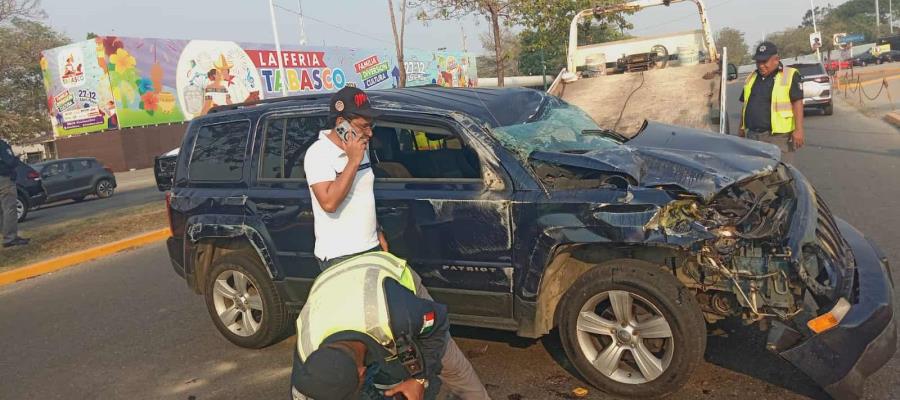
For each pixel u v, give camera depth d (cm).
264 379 468
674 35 1020
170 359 523
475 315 414
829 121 1772
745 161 408
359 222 342
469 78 5478
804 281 337
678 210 364
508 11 1650
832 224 416
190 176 532
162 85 3178
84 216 1459
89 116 3097
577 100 916
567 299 390
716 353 425
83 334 608
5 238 996
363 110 314
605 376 386
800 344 333
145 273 823
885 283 360
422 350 239
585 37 1903
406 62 4653
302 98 507
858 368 325
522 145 412
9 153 989
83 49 3025
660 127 524
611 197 368
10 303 759
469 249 405
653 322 366
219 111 550
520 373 429
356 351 208
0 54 3625
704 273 370
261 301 502
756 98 723
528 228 386
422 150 445
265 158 489
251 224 482
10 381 513
